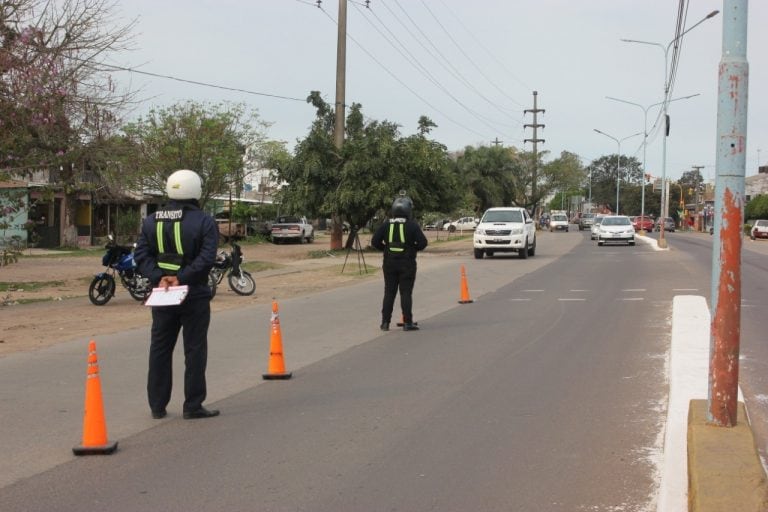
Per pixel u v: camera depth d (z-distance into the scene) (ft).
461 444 20.16
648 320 42.50
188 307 22.72
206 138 129.59
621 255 109.29
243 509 15.83
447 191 130.93
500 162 240.53
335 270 87.66
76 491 16.89
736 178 17.87
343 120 120.57
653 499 16.16
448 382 27.63
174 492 16.81
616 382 27.27
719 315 18.34
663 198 134.92
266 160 160.66
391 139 123.44
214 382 28.12
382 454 19.39
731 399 18.40
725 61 17.83
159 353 22.91
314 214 124.98
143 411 23.90
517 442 20.27
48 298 57.62
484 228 103.60
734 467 15.70
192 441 20.67
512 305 50.47
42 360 32.14
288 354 33.73
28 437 21.02
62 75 60.80
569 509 15.67
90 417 19.63
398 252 39.99
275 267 92.73
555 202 545.85
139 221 146.72
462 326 41.45
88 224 145.89
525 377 28.27
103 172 71.82
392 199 117.50
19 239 63.52
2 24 58.70
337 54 119.14
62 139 62.44
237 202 175.83
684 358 28.76
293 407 24.34
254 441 20.63
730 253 18.11
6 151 58.23
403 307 40.24
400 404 24.53
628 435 20.83
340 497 16.46
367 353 33.83
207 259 22.44
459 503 16.06
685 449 18.63
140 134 121.60
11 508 15.92
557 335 37.73
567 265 88.94
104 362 31.73
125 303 54.29
